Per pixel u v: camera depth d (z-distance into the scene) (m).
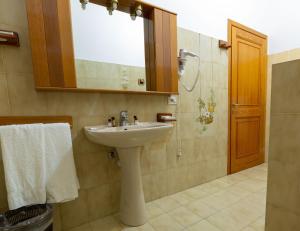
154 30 1.52
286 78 0.81
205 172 2.05
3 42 1.04
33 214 0.97
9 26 1.06
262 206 1.54
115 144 1.17
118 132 1.06
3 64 1.07
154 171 1.69
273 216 0.91
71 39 1.17
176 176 1.83
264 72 2.58
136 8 1.46
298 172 0.80
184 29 1.78
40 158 1.03
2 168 1.09
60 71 1.14
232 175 2.26
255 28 2.42
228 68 2.16
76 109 1.30
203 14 1.91
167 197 1.74
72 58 1.18
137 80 1.56
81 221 1.37
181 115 1.82
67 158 1.12
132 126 1.38
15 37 1.03
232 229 1.26
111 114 1.43
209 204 1.59
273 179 0.90
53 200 1.08
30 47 1.08
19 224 0.85
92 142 1.37
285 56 2.43
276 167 0.88
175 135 1.79
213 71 2.03
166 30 1.57
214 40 2.01
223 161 2.21
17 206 0.97
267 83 2.63
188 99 1.86
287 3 2.38
